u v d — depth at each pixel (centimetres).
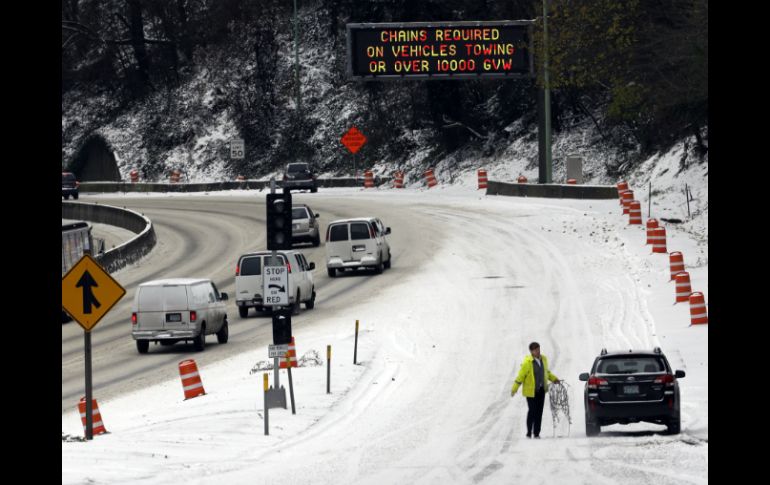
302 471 6900
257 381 10881
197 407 9762
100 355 13162
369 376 11038
